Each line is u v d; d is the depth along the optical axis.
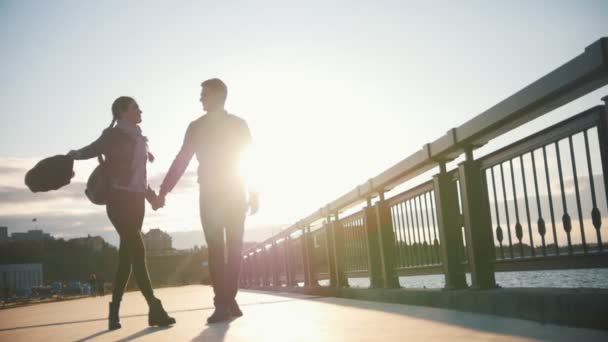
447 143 3.67
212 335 3.06
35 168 3.80
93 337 3.49
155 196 4.29
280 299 7.01
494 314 3.14
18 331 4.64
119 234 3.97
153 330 3.66
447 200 4.00
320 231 7.93
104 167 3.93
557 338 2.13
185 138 4.30
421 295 4.25
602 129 2.47
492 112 3.05
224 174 4.21
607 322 2.23
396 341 2.31
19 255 110.31
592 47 2.24
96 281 33.78
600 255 2.60
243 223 4.31
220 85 4.32
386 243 5.23
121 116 4.05
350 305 4.88
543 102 2.69
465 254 3.91
